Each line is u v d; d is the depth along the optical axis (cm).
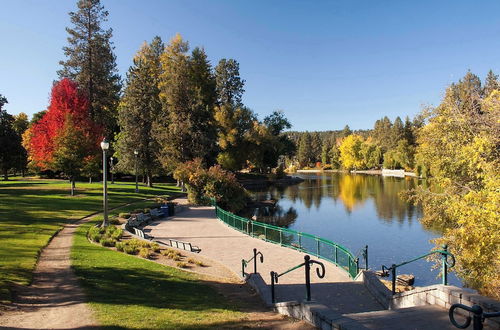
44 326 658
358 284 1156
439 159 1878
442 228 2833
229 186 3788
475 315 394
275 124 9194
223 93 7069
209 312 819
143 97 4781
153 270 1222
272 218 3728
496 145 1398
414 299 808
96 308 771
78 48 4981
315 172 14038
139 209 2784
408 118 10238
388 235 2878
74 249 1409
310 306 691
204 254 1645
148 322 699
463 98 1770
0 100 4791
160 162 4688
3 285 888
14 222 1883
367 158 12756
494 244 1104
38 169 5878
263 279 1216
